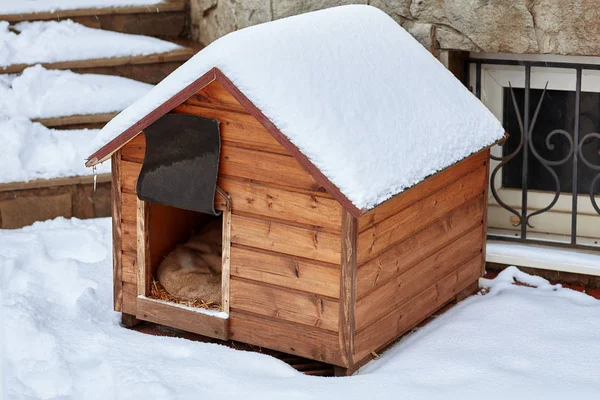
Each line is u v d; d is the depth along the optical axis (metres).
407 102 3.78
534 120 4.57
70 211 5.10
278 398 3.26
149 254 3.89
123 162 3.83
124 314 3.97
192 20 5.79
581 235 4.65
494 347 3.68
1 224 4.98
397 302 3.71
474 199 4.17
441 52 4.60
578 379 3.42
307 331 3.55
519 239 4.67
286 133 3.32
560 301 4.17
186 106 3.58
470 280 4.25
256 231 3.57
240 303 3.67
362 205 3.23
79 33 5.64
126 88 5.46
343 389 3.32
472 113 4.04
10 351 3.62
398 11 4.63
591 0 4.23
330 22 3.91
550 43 4.35
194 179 3.61
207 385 3.35
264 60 3.46
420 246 3.80
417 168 3.54
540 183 4.71
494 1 4.41
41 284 4.26
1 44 5.41
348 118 3.47
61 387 3.36
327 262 3.45
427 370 3.48
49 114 5.26
